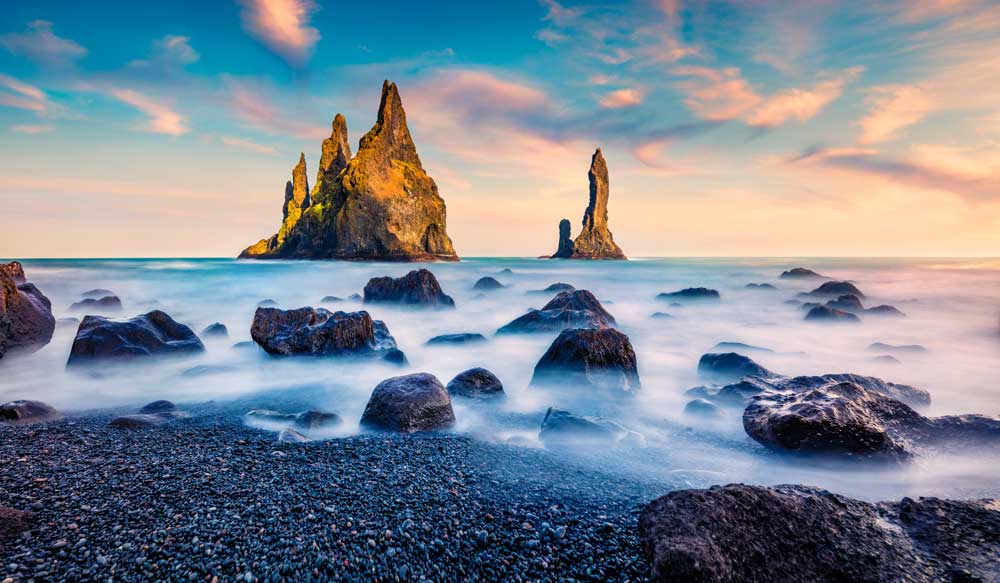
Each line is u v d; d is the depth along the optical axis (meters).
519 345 14.71
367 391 10.22
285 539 4.26
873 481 5.76
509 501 5.12
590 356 9.88
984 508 4.38
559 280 43.28
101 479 5.40
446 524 4.61
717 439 7.14
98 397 9.71
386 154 117.88
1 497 4.88
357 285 38.41
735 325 19.94
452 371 12.19
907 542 4.04
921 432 6.51
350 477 5.62
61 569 3.78
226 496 5.04
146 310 24.02
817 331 18.55
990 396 9.94
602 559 4.11
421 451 6.57
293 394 9.97
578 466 6.14
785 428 6.26
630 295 31.50
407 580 3.82
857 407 6.51
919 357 13.45
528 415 8.46
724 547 3.75
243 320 21.09
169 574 3.77
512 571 3.96
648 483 5.67
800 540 3.92
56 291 30.41
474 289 33.84
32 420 7.87
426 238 116.19
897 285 36.78
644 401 9.37
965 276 46.12
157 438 6.95
